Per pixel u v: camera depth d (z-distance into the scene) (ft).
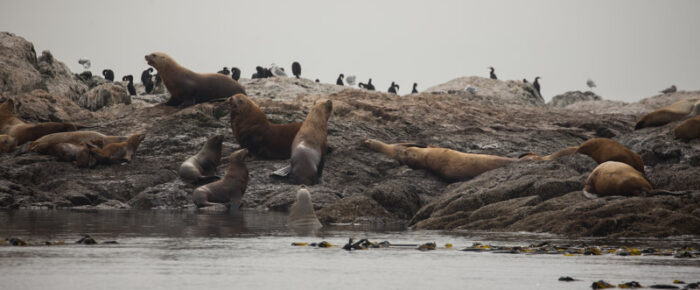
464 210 114.73
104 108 238.48
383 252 71.61
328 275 56.39
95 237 81.71
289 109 222.28
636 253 71.26
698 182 119.24
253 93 287.89
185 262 61.93
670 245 79.51
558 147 197.06
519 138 200.13
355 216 121.90
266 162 174.70
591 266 62.59
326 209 122.31
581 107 337.11
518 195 116.67
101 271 55.88
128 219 111.14
